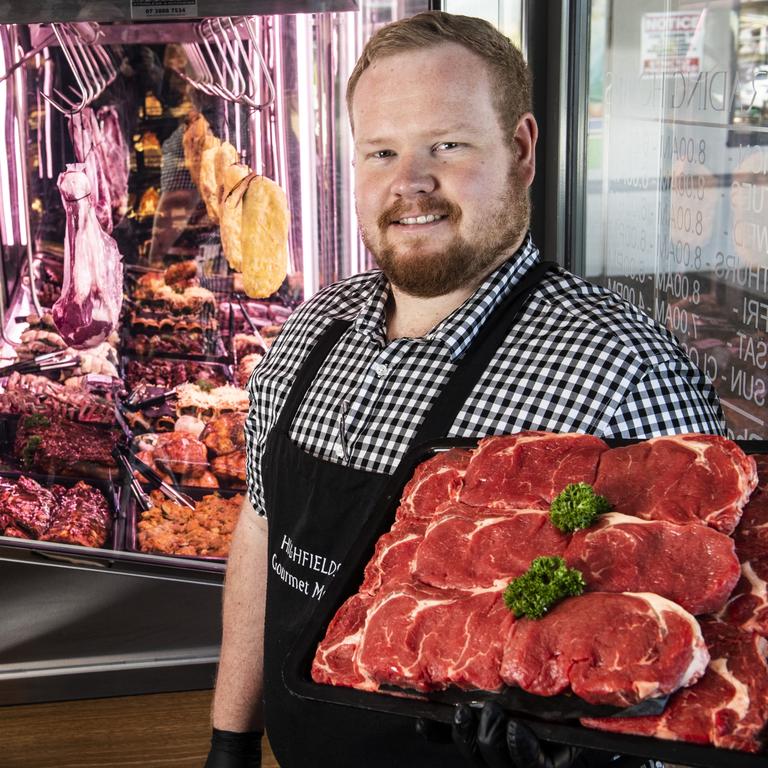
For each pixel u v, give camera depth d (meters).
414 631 0.86
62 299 2.39
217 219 2.34
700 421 1.17
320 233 2.34
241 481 2.42
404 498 1.05
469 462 1.04
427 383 1.22
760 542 0.87
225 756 1.45
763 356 1.40
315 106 2.29
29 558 2.52
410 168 1.16
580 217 2.28
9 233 2.38
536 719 0.78
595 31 2.11
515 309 1.22
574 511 0.90
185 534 2.46
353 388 1.28
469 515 0.97
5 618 2.56
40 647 2.51
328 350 1.34
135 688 2.52
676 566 0.84
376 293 1.34
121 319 2.40
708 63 1.55
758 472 0.94
